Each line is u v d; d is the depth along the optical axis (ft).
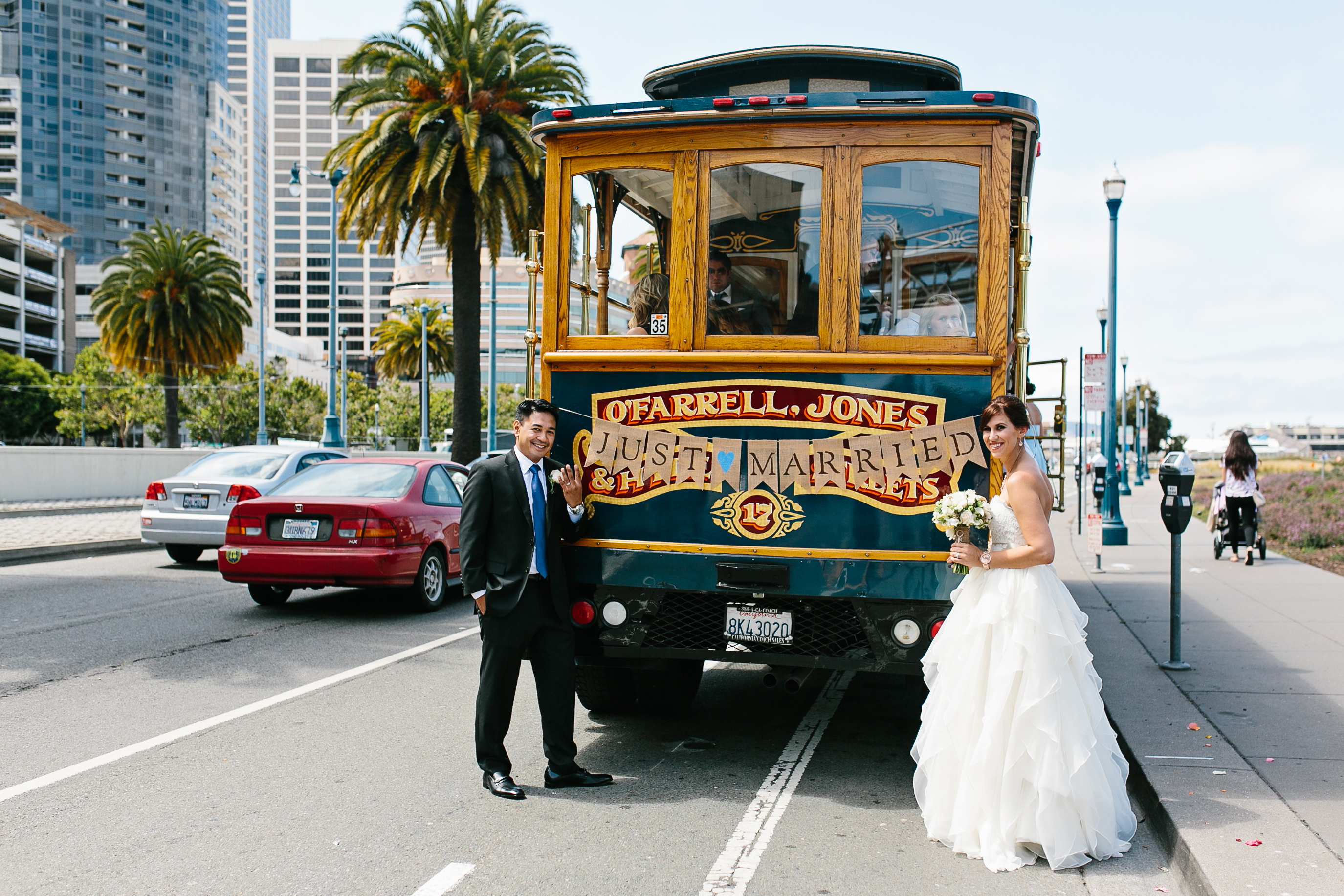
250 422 232.73
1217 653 24.85
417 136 71.97
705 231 16.99
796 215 16.70
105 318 137.80
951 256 16.21
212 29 467.11
